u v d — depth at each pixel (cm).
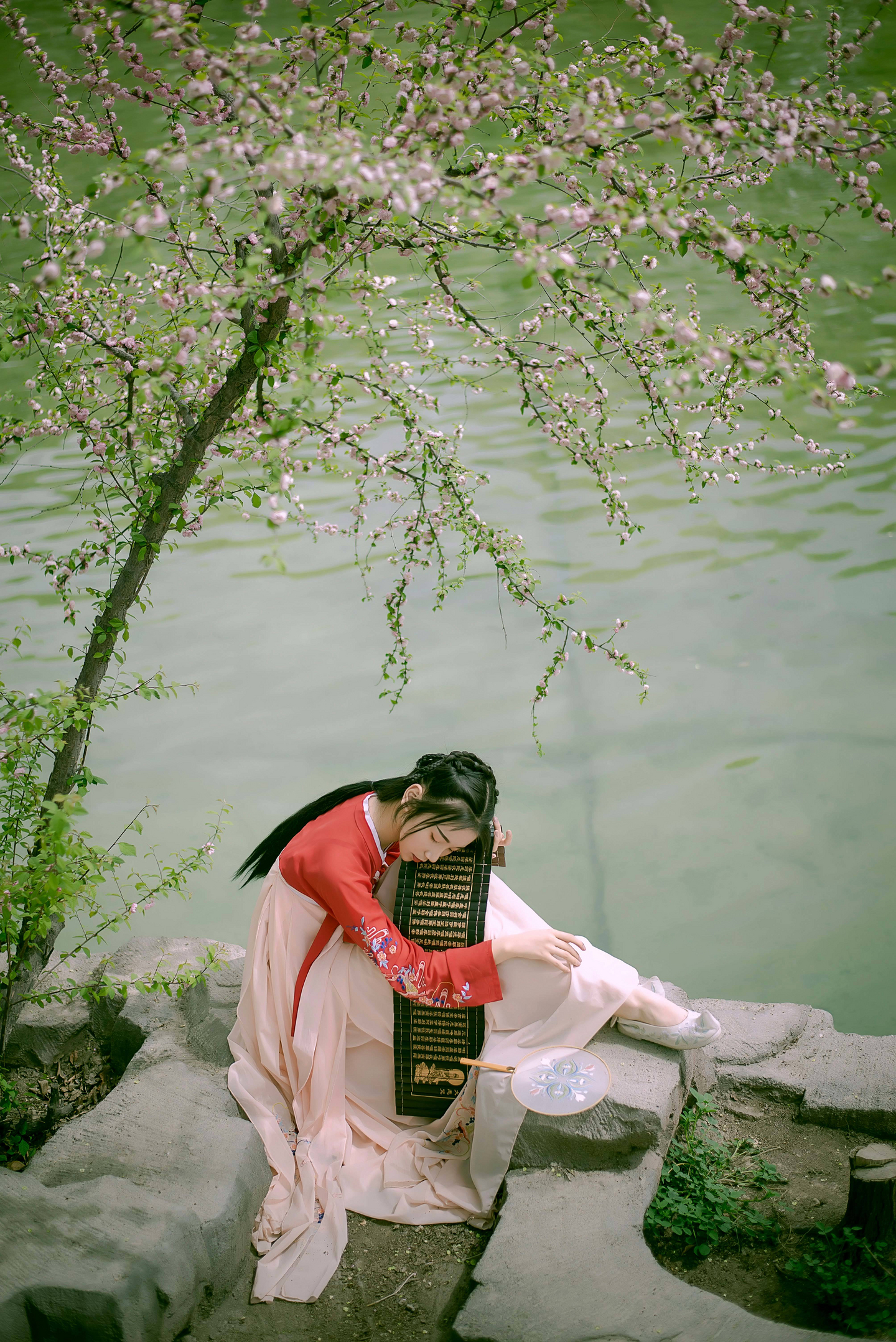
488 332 298
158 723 620
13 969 306
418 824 292
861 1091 316
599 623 683
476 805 291
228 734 607
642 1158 277
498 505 809
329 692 640
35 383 312
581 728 598
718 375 304
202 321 278
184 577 764
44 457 895
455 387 935
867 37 268
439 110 236
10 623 698
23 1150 305
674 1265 270
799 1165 300
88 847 286
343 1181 292
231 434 318
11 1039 340
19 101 1268
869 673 622
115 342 299
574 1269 247
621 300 256
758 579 717
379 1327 254
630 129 270
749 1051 335
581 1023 294
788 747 570
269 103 225
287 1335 250
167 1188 264
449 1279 266
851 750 564
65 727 284
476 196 205
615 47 270
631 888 486
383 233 274
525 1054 294
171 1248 244
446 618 706
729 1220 278
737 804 534
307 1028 299
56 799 258
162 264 319
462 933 299
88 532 781
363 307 285
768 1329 227
